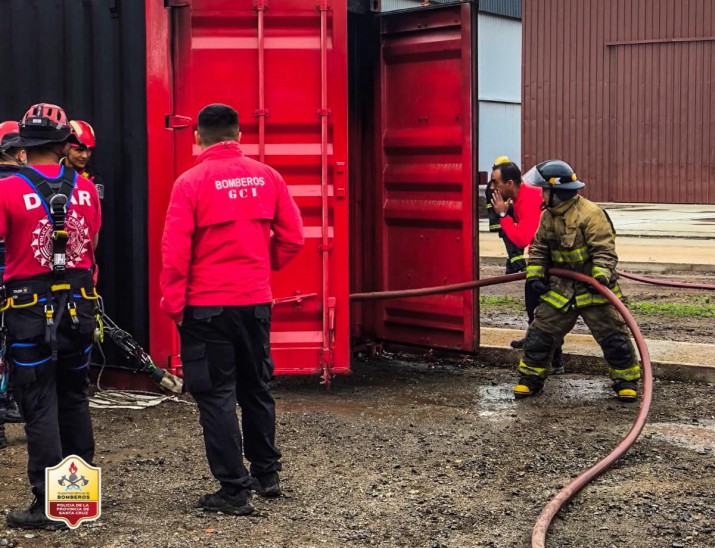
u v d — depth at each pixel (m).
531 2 33.34
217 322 4.96
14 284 4.86
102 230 7.64
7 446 6.39
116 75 7.54
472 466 5.96
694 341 9.57
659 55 31.70
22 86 7.87
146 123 7.42
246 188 5.04
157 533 4.89
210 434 5.06
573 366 8.55
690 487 5.57
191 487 5.56
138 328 7.55
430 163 8.38
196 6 7.24
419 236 8.56
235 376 5.18
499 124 44.66
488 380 8.26
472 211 8.13
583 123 32.97
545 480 5.71
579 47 32.81
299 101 7.30
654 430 6.72
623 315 7.05
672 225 22.30
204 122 5.08
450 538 4.85
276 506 5.27
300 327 7.48
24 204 4.80
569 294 7.43
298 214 5.30
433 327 8.57
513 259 8.54
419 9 8.24
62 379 5.07
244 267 5.01
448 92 8.18
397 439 6.52
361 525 5.01
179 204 4.90
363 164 8.82
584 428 6.77
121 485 5.60
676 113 31.62
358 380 8.27
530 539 4.84
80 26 7.66
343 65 7.28
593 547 4.73
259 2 7.19
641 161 32.22
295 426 6.82
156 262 7.44
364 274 8.95
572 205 7.30
